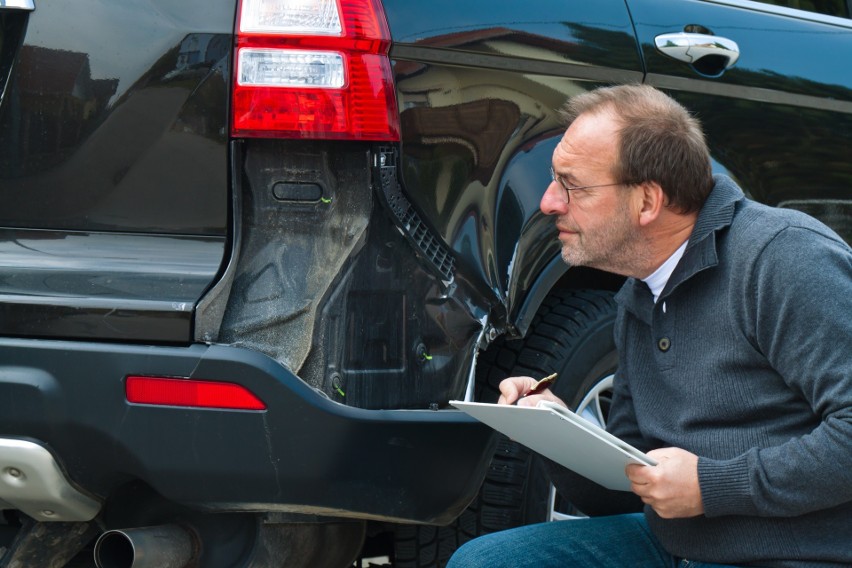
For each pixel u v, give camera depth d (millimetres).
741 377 3293
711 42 5098
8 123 3951
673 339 3410
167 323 3564
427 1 3977
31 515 3836
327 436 3551
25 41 3928
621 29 4754
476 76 4102
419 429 3715
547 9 4430
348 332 3760
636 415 3574
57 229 3930
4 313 3631
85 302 3590
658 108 3426
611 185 3426
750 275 3217
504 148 4203
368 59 3771
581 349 4773
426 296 3945
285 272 3740
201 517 3971
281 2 3756
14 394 3570
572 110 3561
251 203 3791
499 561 3633
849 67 5824
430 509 3826
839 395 3068
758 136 5379
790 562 3258
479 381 4711
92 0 3877
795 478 3104
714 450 3328
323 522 4070
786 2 5742
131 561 3848
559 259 4453
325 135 3729
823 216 5754
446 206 3977
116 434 3551
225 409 3510
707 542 3391
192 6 3811
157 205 3842
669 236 3447
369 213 3779
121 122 3854
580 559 3643
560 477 3908
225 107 3771
